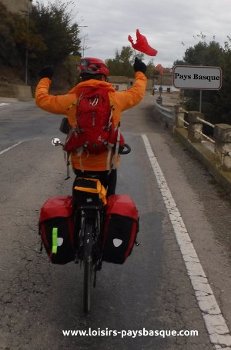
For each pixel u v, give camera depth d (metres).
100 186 3.95
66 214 3.99
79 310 4.21
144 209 7.22
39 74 4.32
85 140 3.84
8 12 49.38
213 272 5.04
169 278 4.88
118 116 4.00
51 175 9.37
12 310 4.18
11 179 8.99
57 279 4.80
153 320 4.08
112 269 5.05
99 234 4.04
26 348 3.64
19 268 5.01
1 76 46.69
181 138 14.30
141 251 5.55
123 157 11.48
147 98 63.88
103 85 3.95
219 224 6.62
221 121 23.53
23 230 6.14
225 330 3.95
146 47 4.24
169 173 9.83
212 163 9.70
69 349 3.65
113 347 3.69
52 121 20.81
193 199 7.87
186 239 5.97
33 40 50.22
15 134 15.98
